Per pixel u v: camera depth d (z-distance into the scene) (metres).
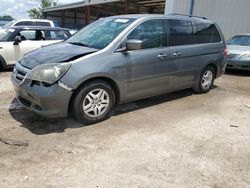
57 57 4.09
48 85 3.81
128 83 4.63
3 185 2.81
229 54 9.33
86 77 4.02
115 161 3.31
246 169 3.29
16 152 3.45
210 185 2.95
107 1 22.16
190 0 13.38
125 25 4.72
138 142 3.83
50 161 3.27
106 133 4.07
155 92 5.21
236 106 5.69
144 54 4.75
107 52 4.32
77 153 3.47
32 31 9.25
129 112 5.02
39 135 3.93
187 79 5.80
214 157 3.52
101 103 4.40
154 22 5.03
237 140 4.06
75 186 2.83
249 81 8.41
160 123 4.56
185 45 5.59
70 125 4.30
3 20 22.02
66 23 36.84
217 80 8.37
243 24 14.96
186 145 3.81
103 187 2.83
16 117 4.55
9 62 8.72
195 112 5.20
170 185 2.91
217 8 14.07
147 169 3.18
